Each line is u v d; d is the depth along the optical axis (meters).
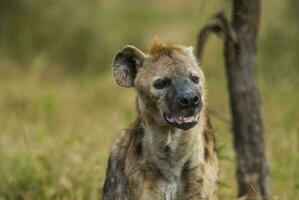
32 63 23.09
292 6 21.94
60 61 25.42
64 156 13.91
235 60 12.58
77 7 27.06
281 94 17.31
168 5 34.88
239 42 12.57
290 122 15.76
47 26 26.19
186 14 33.12
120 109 19.42
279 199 12.81
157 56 10.34
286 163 13.83
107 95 21.34
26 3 26.66
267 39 21.38
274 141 15.01
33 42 25.88
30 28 26.23
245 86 12.62
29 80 21.77
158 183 10.15
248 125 12.67
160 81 10.05
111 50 26.92
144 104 10.20
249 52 12.62
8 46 25.89
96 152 14.05
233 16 12.67
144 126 10.16
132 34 27.84
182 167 10.16
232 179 13.32
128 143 10.32
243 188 12.69
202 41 12.30
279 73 19.77
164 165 10.11
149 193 10.12
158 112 10.02
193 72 10.14
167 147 10.06
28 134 15.08
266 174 12.80
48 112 17.61
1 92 20.19
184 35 27.22
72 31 26.33
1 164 14.00
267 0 24.72
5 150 14.97
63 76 24.16
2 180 13.57
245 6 12.50
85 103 19.95
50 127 17.31
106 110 19.39
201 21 16.23
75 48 25.91
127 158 10.20
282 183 13.40
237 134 12.77
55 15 26.58
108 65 26.06
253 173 12.69
